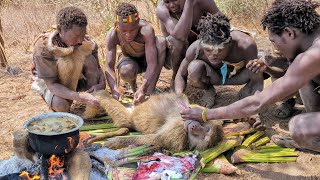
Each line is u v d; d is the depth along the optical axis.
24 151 2.20
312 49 1.97
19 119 2.92
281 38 2.09
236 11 5.46
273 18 2.07
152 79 2.96
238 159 2.40
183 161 2.30
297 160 2.44
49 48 2.58
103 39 4.51
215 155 2.38
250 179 2.27
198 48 2.82
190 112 2.29
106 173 2.21
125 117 2.68
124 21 2.70
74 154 2.16
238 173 2.31
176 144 2.43
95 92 2.74
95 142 2.53
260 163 2.41
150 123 2.60
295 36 2.05
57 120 2.23
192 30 3.15
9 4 5.83
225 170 2.29
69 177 2.10
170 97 2.67
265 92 2.08
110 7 4.21
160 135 2.45
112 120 2.86
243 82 2.95
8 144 2.58
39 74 2.69
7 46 4.62
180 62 3.13
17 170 2.19
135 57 3.08
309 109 2.47
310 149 2.33
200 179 2.25
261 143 2.56
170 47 3.05
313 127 2.18
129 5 2.75
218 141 2.49
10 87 3.51
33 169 2.17
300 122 2.22
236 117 2.18
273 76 2.74
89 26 4.88
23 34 4.90
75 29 2.50
